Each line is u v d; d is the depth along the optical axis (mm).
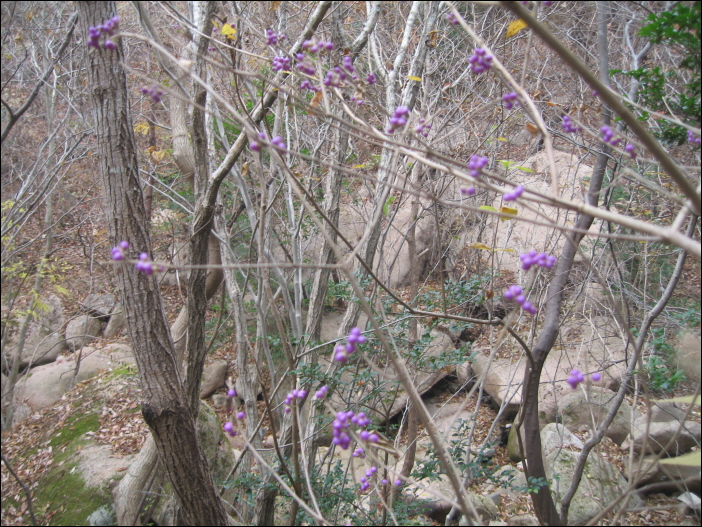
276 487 3367
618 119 2746
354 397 4074
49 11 5531
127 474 4438
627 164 3555
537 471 2668
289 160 4926
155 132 7637
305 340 4137
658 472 4480
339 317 8969
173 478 2770
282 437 3984
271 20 4230
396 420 6602
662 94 2529
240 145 3191
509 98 1645
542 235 6004
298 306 4504
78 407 6512
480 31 4516
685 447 4578
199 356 3664
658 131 3041
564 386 6234
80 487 4941
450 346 4863
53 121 5234
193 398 3656
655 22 2084
